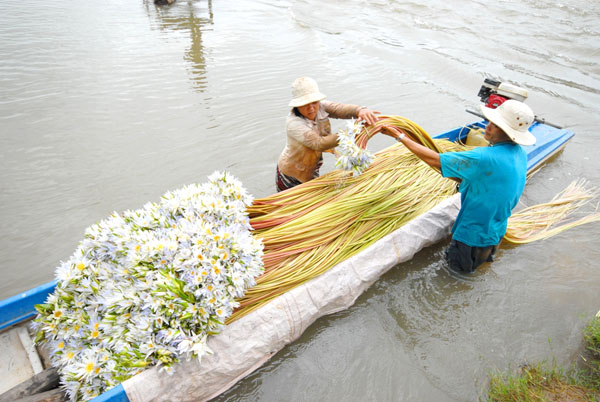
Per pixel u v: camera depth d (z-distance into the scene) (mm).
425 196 3705
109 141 5344
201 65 7691
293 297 2764
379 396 2604
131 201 4371
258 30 9781
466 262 3357
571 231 4055
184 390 2301
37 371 2467
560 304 3262
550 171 5074
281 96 6609
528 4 12383
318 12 11453
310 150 3467
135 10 10914
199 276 2314
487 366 2785
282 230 3059
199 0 12266
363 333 2986
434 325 3070
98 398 2018
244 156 5164
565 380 2666
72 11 10500
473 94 7066
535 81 7570
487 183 2949
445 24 10680
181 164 4969
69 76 6977
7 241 3855
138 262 2361
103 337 2334
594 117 6391
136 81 6945
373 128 3227
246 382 2641
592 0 12914
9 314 2559
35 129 5488
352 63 8078
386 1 12672
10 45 8039
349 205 3258
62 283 2404
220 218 2719
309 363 2781
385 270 3279
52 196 4398
